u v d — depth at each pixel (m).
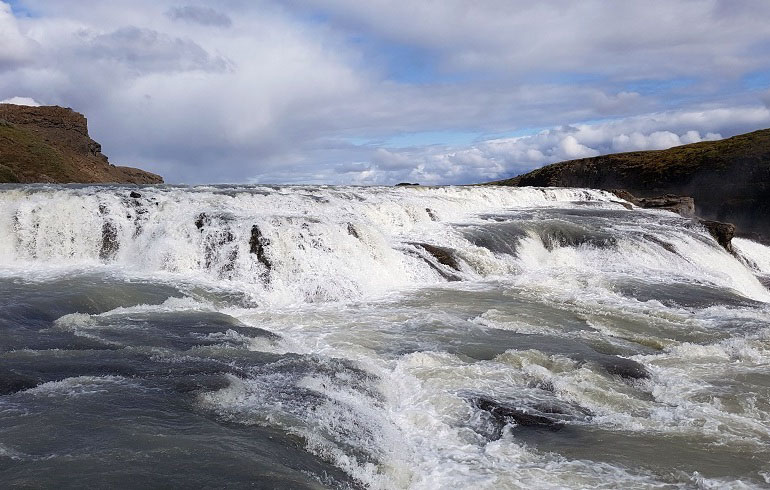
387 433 9.41
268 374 11.07
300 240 20.94
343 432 9.05
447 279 22.16
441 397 10.92
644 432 9.87
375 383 11.33
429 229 28.08
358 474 7.98
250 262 20.08
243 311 17.17
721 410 10.95
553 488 8.03
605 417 10.48
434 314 16.78
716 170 73.25
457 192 41.44
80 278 18.58
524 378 12.04
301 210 26.88
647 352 14.48
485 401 10.82
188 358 11.68
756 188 69.44
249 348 12.84
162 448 7.83
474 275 23.08
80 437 8.03
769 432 9.96
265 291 19.12
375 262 21.77
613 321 16.84
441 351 13.41
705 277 24.84
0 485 6.75
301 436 8.66
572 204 44.66
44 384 9.89
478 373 12.16
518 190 46.25
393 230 28.08
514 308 17.73
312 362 11.98
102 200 22.98
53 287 17.20
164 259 20.44
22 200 22.28
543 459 8.90
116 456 7.54
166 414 8.95
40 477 6.96
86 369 10.70
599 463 8.77
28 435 8.02
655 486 8.12
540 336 14.98
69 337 12.79
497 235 27.34
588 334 15.41
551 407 10.76
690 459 8.92
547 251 27.83
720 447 9.35
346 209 28.19
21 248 21.34
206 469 7.36
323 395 10.32
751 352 14.30
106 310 15.90
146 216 22.95
